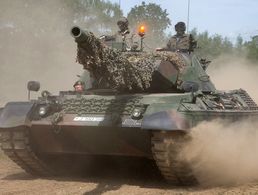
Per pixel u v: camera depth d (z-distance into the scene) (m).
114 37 16.75
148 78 14.44
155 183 14.62
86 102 14.61
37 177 15.80
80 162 16.91
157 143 13.12
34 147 15.41
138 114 13.57
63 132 14.73
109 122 13.80
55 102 15.02
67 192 12.98
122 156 16.05
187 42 17.78
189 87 14.77
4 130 15.09
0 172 16.77
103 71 13.03
